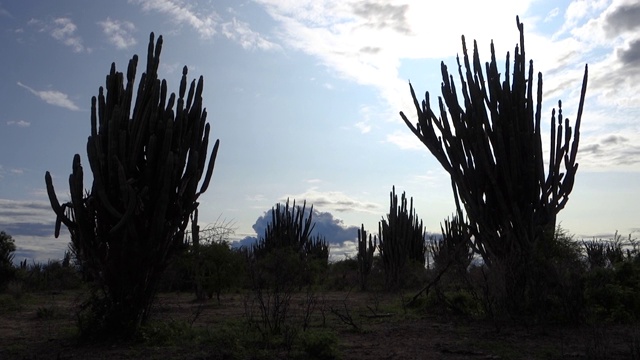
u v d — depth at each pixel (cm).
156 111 920
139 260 909
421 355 777
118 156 891
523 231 1154
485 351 800
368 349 826
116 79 938
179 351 806
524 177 1184
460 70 1238
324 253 3369
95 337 884
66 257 1127
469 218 1241
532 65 1218
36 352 813
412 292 1984
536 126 1212
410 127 1331
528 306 1079
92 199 900
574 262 1122
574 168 1230
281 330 902
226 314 1325
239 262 1750
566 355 759
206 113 1001
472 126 1212
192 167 945
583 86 1237
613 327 1021
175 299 1830
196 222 1117
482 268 1192
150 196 908
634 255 1442
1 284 2312
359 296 1967
